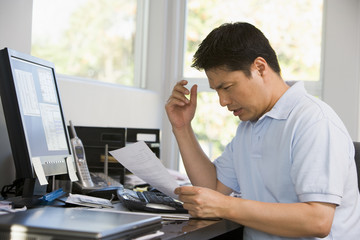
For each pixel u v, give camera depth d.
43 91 1.58
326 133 1.31
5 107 1.38
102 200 1.57
